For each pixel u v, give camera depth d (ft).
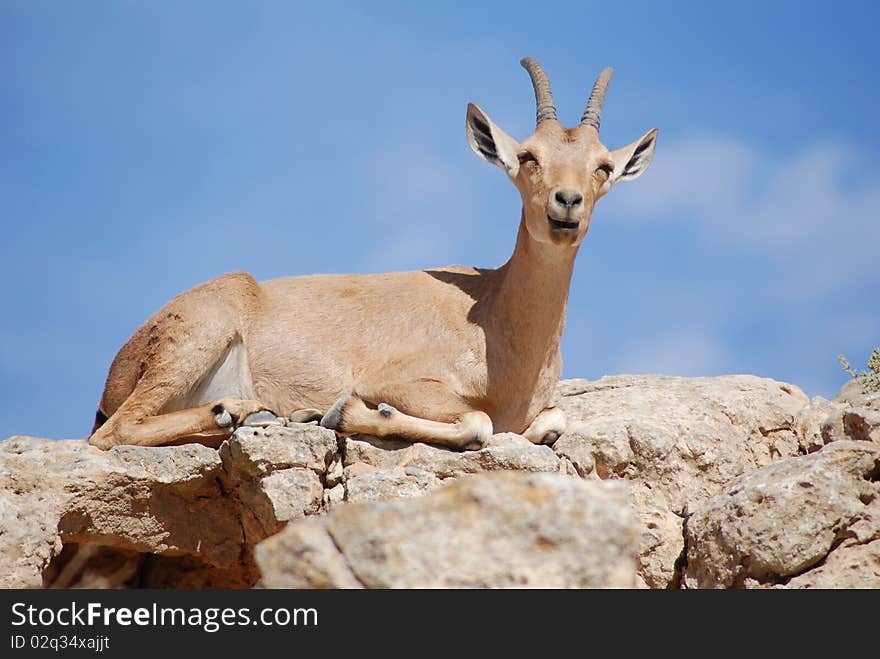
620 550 53.78
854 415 92.68
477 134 109.09
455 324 106.22
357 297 110.11
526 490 54.54
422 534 54.08
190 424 99.60
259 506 92.53
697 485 99.81
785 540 80.89
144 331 107.96
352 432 98.73
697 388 117.19
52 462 92.53
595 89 112.88
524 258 102.89
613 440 99.40
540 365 104.27
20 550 87.35
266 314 108.68
